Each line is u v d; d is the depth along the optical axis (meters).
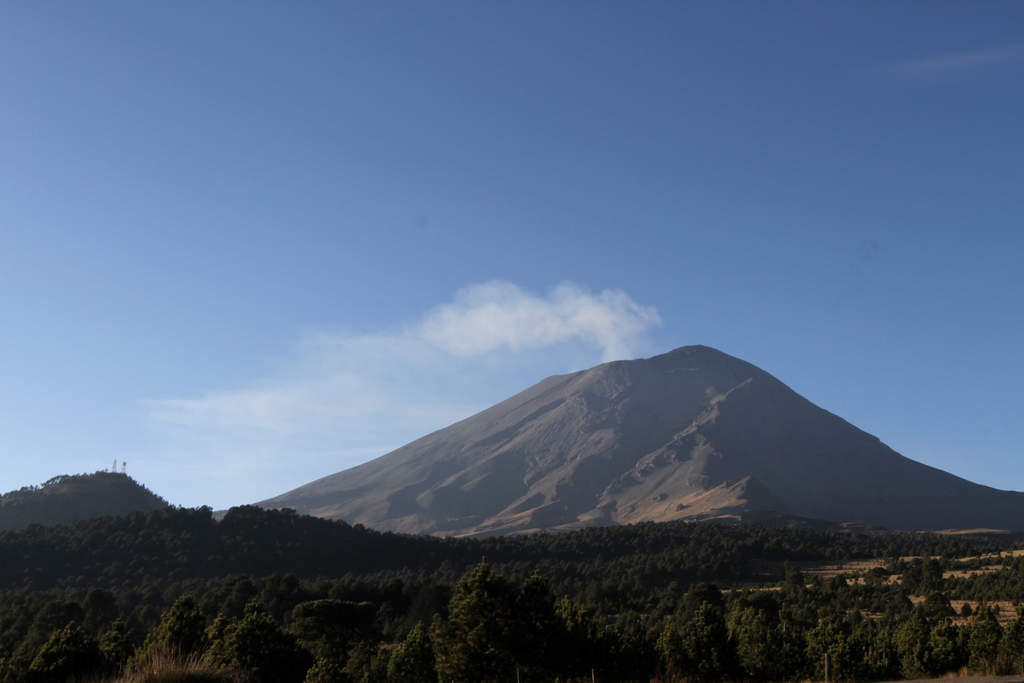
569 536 183.50
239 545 141.38
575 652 54.38
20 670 42.19
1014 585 108.31
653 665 60.41
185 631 55.91
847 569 152.88
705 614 63.06
